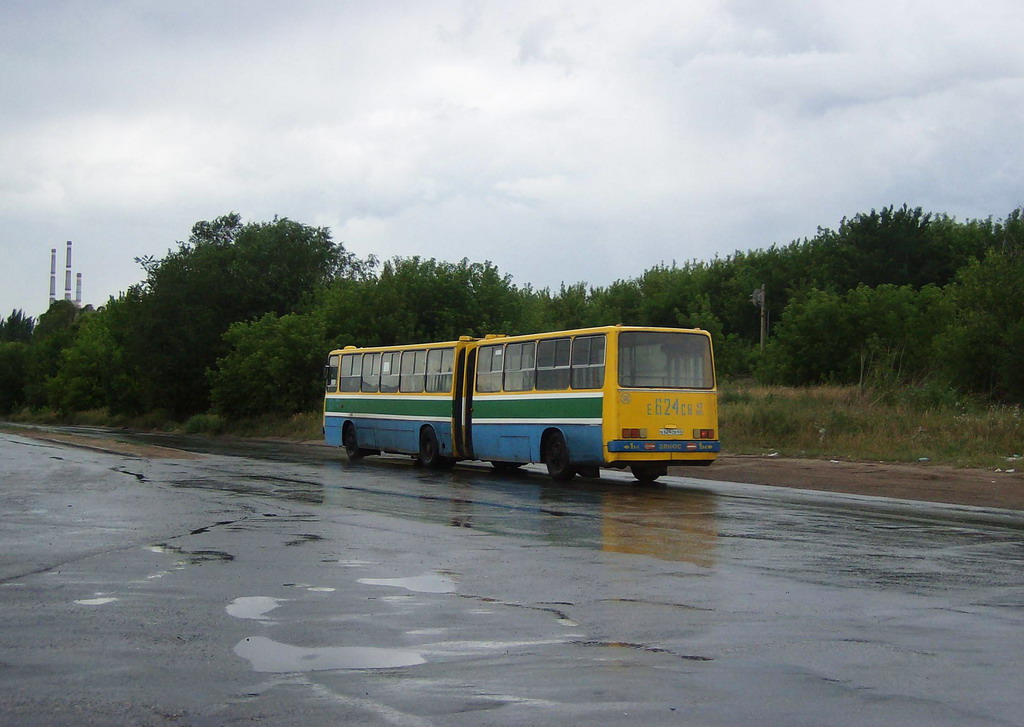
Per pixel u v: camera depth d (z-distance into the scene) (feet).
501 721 19.02
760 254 276.21
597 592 31.45
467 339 88.58
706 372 73.82
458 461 103.65
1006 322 116.26
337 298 184.96
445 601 30.01
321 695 20.65
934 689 21.16
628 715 19.36
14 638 25.45
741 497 62.85
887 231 228.43
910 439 87.81
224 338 193.98
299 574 34.58
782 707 19.88
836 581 33.42
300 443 144.97
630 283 293.43
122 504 56.54
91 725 18.78
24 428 206.80
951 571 35.42
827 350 153.69
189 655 23.79
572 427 74.28
